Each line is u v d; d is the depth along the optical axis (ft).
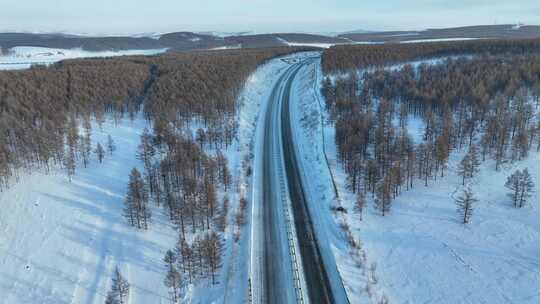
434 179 305.94
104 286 217.36
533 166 309.63
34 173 327.47
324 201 282.56
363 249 230.89
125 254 239.50
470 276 207.41
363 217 263.49
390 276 209.87
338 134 350.64
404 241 238.68
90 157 356.38
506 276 205.26
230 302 196.34
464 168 294.87
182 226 245.04
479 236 238.68
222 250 233.96
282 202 285.84
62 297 212.43
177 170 295.48
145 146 339.16
